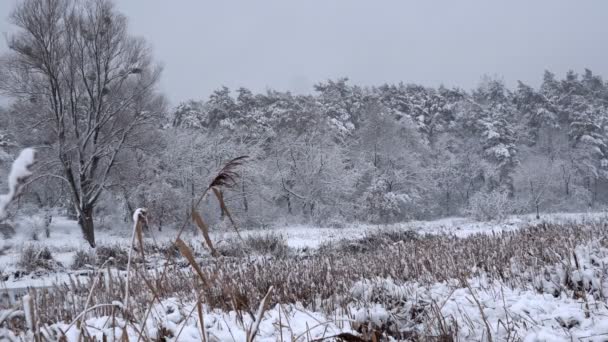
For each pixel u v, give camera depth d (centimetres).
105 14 2311
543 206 4103
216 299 359
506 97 6238
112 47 2381
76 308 410
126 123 2425
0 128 2547
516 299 379
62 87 2277
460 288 446
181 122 4569
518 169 4225
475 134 5147
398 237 1395
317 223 3394
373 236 1419
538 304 358
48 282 999
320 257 909
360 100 5353
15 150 2678
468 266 550
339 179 3566
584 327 308
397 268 586
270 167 3656
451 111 5578
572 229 830
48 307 400
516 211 3897
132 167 2612
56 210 3097
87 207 2283
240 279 480
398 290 437
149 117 2462
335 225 3189
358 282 473
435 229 2116
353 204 3494
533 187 4000
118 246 1406
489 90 6300
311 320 323
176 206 2919
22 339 202
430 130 5350
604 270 395
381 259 717
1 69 2103
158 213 2722
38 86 2192
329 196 3572
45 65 2167
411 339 335
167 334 262
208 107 4897
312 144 3753
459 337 319
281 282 493
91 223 2283
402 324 364
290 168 3672
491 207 2966
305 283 506
